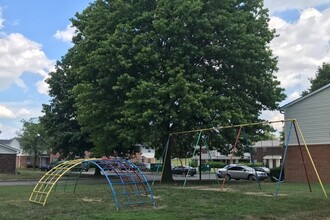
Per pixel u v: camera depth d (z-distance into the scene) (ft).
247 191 66.74
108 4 92.89
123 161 53.06
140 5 86.28
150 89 76.02
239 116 80.79
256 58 86.99
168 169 94.58
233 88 88.99
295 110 96.02
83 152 143.33
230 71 87.61
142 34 80.43
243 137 87.71
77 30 105.70
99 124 88.43
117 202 48.24
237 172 119.14
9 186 83.82
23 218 37.27
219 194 60.23
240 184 88.17
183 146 99.96
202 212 41.11
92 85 87.86
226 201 50.96
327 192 63.52
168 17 82.33
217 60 87.71
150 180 108.68
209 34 82.38
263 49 87.51
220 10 84.43
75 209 43.32
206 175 170.09
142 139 83.41
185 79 76.69
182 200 52.29
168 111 76.95
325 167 89.56
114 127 82.89
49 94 142.10
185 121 80.94
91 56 83.61
